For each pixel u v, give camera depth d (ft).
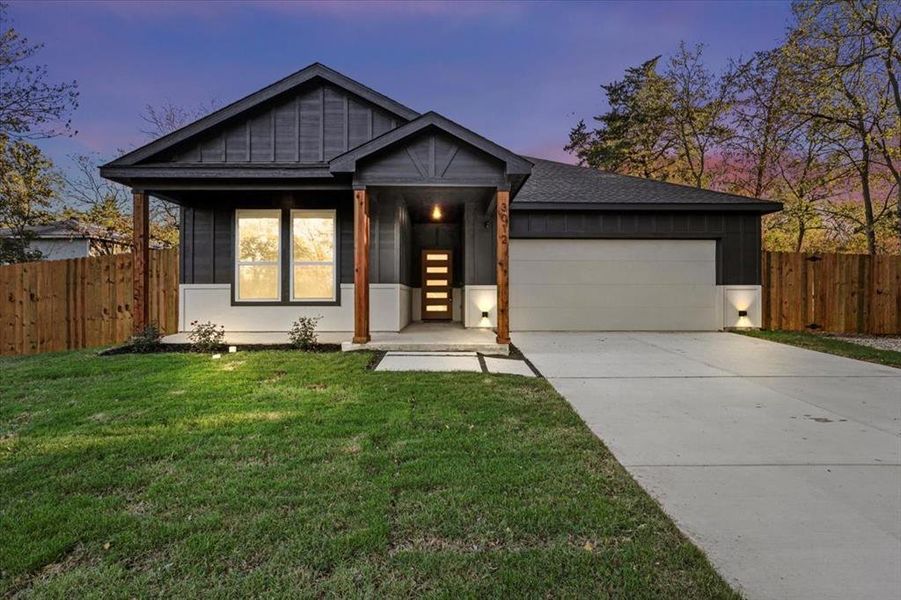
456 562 6.16
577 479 8.79
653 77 64.03
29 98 37.42
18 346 28.04
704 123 58.34
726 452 10.44
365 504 7.66
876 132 38.55
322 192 28.32
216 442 10.55
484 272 31.73
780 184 50.88
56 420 12.16
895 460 10.05
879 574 6.12
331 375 17.61
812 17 37.24
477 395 14.90
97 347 26.78
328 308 29.25
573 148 82.48
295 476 8.75
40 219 46.19
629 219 32.76
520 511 7.50
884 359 22.20
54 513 7.36
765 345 26.43
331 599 5.47
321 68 27.86
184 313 29.12
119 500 7.84
